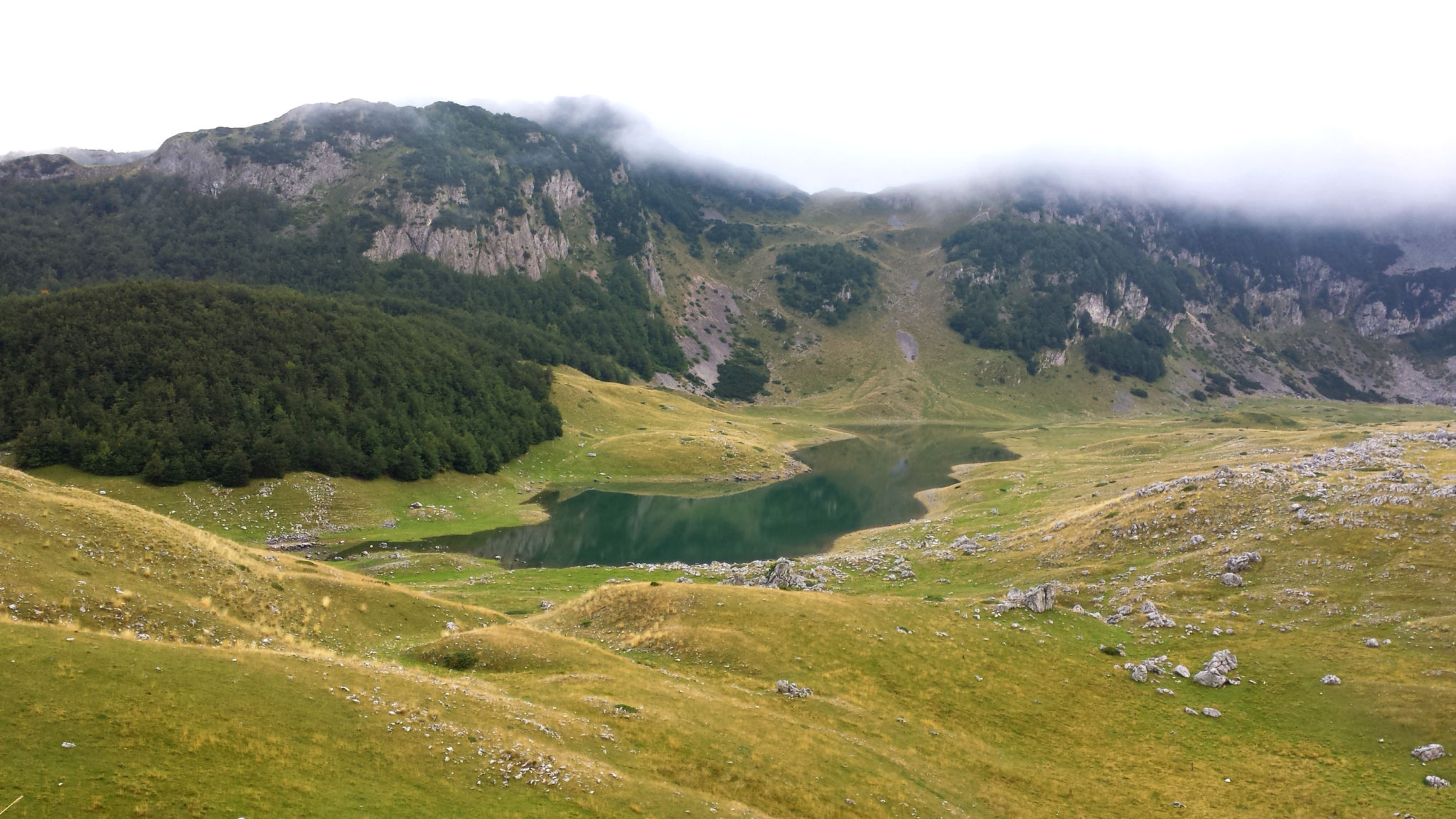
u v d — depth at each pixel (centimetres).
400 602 5947
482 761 2919
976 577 9006
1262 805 4128
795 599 6297
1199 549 7956
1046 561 8956
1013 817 3897
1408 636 5638
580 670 4619
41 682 2414
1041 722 5022
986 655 5816
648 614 6094
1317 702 5125
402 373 17975
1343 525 7300
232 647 3534
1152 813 4066
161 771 2216
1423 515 7019
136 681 2603
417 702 3209
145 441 12131
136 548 4581
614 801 2902
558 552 12169
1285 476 8738
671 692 4434
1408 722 4703
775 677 5150
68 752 2156
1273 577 6962
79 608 3647
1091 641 6297
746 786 3472
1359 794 4172
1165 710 5209
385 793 2516
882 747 4362
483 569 10281
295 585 5478
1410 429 17775
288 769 2456
